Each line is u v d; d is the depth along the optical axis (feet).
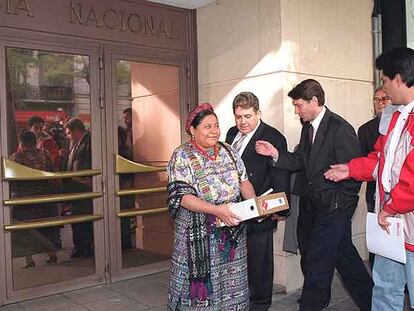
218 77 15.56
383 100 12.91
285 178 10.42
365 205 16.60
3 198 12.33
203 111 8.61
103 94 14.02
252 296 10.87
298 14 14.23
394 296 8.33
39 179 12.85
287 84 13.91
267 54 14.15
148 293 13.39
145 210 14.83
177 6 15.65
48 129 13.04
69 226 13.53
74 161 13.53
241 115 10.50
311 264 10.33
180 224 8.62
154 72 15.17
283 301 12.99
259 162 10.47
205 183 8.54
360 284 10.89
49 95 13.05
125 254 14.62
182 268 8.52
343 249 10.72
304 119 10.50
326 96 15.15
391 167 7.89
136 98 14.74
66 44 13.25
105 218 14.12
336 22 15.47
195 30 16.14
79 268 13.73
